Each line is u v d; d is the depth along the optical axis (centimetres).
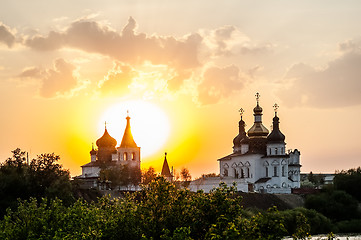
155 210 8606
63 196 15812
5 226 9356
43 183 16225
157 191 8738
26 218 9450
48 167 16462
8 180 15562
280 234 7775
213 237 7194
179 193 8744
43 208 9675
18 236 9188
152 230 8400
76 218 9288
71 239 8212
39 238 8550
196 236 8319
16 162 16600
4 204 14738
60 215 9544
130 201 9169
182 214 8494
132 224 8556
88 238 8181
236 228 7494
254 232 7650
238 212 8256
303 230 8762
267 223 7800
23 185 15762
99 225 8669
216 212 8238
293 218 18062
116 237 8506
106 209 9338
